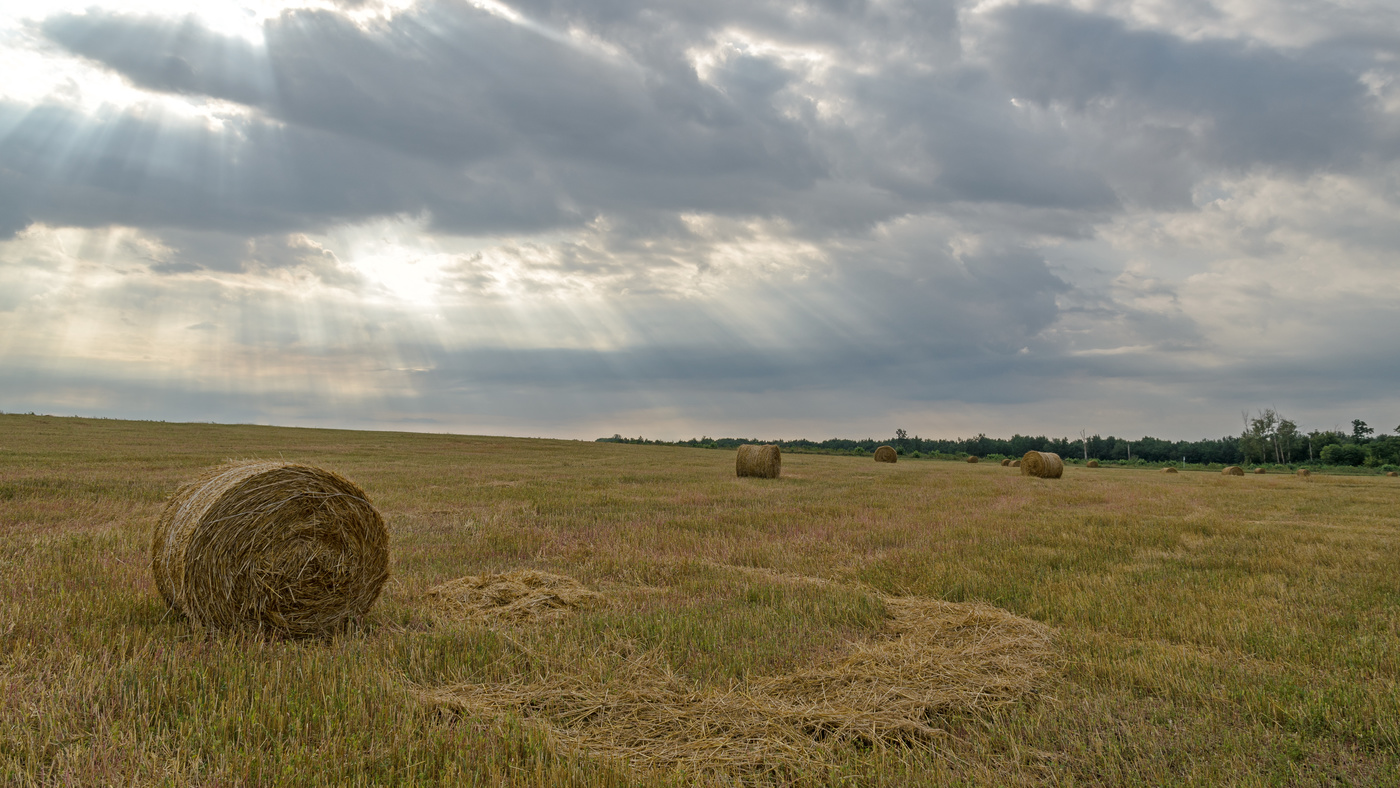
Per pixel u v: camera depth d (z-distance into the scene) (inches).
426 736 165.2
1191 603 318.7
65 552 362.0
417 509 606.5
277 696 183.5
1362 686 210.5
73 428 1633.9
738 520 582.2
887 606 317.4
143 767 146.0
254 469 281.4
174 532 273.0
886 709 198.2
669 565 394.3
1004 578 372.5
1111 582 358.9
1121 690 210.7
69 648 214.2
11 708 170.6
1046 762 169.0
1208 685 213.2
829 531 533.6
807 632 269.4
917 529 546.9
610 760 159.9
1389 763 166.2
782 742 175.0
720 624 272.5
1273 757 168.1
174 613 277.0
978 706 203.0
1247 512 729.6
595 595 320.2
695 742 175.6
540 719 183.5
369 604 294.8
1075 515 653.9
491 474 1005.8
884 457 1851.6
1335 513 728.3
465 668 218.2
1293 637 263.9
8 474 689.0
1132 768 163.2
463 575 362.3
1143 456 4249.5
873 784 157.8
